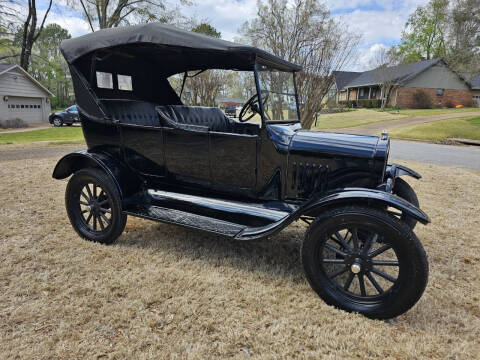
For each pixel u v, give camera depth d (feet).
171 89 13.83
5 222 12.04
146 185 11.05
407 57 140.46
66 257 9.37
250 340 6.27
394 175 9.84
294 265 9.34
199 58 11.61
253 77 9.50
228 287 8.05
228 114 12.83
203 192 10.36
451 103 112.37
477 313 7.39
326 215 7.14
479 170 25.13
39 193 15.97
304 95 24.40
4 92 67.26
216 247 10.32
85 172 10.21
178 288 7.88
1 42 68.28
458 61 66.95
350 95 139.54
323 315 7.05
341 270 7.36
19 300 7.33
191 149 9.70
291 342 6.26
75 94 10.50
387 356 6.00
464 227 12.52
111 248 10.04
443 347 6.23
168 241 10.67
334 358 5.90
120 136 10.45
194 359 5.77
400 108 104.88
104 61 10.71
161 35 8.73
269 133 8.77
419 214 6.46
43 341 6.10
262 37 25.68
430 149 37.47
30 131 53.57
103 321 6.68
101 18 59.31
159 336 6.32
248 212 9.27
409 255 6.42
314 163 8.52
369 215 6.70
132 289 7.80
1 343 6.04
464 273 9.25
